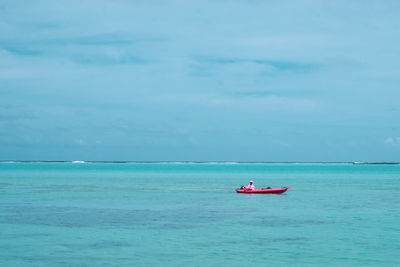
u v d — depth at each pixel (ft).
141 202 167.43
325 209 146.00
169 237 95.96
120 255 79.97
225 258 78.28
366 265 74.13
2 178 361.30
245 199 181.57
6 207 148.05
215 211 140.56
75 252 82.12
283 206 155.22
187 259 77.61
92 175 437.58
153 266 73.46
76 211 138.51
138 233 100.27
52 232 101.24
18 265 73.46
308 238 94.89
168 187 256.93
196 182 317.63
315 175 483.92
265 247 86.38
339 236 96.84
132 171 609.83
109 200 174.19
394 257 78.95
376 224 113.50
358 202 169.07
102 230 104.17
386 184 298.56
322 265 74.08
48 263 74.59
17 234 98.78
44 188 241.96
